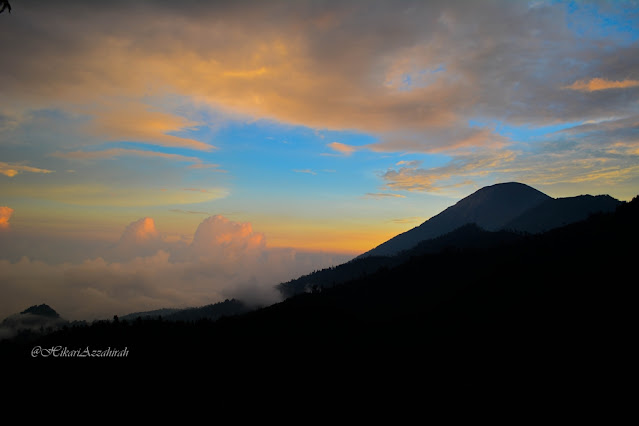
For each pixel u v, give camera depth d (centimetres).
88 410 11069
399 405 10406
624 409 7994
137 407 11306
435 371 11775
